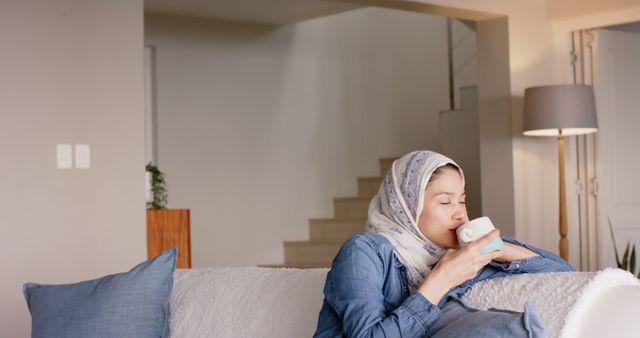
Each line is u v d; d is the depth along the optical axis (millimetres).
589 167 5852
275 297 2051
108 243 4031
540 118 5223
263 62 7031
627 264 5457
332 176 7434
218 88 6781
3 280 3758
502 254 1800
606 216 5793
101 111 4035
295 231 7199
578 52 5883
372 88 7711
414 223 1772
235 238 6832
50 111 3900
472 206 7203
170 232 4602
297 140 7219
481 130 5812
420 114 7969
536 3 5793
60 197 3908
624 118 5875
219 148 6773
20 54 3836
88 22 4020
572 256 5863
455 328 1546
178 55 6590
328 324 1766
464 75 8047
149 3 6086
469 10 5430
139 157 4133
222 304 2137
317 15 6633
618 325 1446
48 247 3869
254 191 6953
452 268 1655
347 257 1731
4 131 3783
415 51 7965
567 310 1519
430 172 1751
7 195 3779
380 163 7719
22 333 3793
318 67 7379
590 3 5617
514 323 1459
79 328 2158
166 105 6527
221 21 6805
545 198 5797
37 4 3887
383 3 5141
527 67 5723
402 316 1622
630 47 5922
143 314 2182
